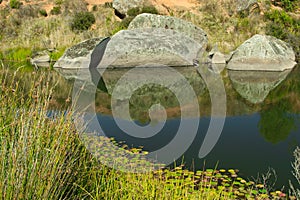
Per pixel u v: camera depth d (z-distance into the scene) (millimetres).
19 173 1766
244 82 9812
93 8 19266
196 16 16938
